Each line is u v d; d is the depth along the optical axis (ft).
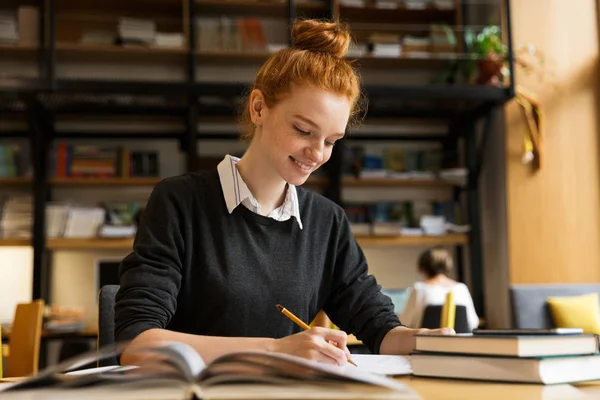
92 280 18.21
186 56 17.84
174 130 18.97
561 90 18.53
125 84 16.48
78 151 17.94
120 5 17.57
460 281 19.42
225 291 4.65
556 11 18.66
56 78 16.22
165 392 2.49
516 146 18.33
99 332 5.32
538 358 3.29
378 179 18.66
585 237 18.29
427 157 19.25
